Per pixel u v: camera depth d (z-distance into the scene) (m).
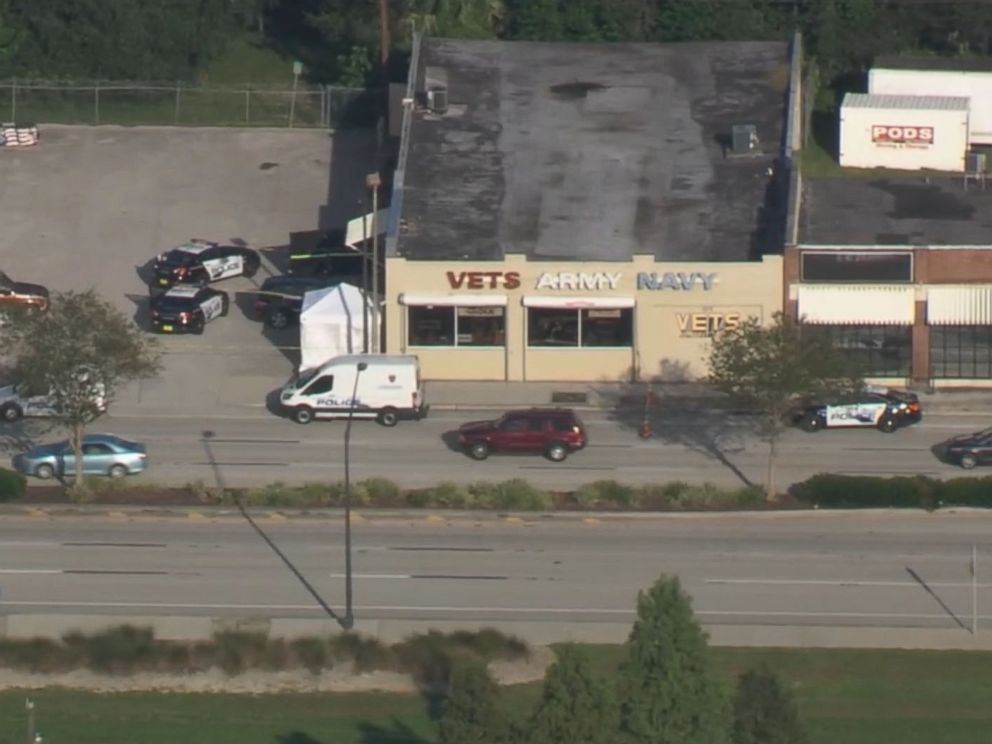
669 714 179.75
